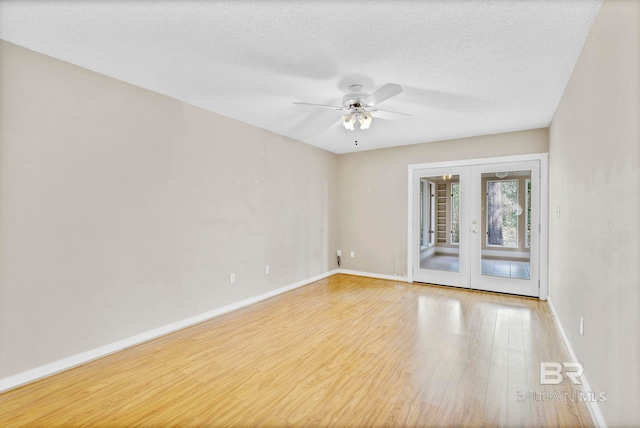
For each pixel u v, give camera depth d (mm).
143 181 2869
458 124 3996
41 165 2242
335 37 2051
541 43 2107
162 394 2051
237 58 2334
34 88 2213
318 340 2896
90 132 2508
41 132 2244
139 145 2840
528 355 2578
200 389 2109
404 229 5242
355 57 2311
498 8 1742
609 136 1622
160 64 2434
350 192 5805
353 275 5738
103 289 2584
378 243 5504
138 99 2832
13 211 2115
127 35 2033
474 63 2395
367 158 5609
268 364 2449
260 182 4184
